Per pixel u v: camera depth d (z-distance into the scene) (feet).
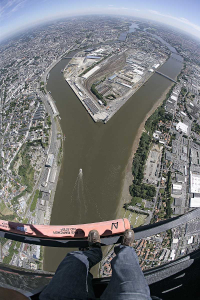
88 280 7.67
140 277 6.49
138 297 5.44
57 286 6.25
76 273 6.98
